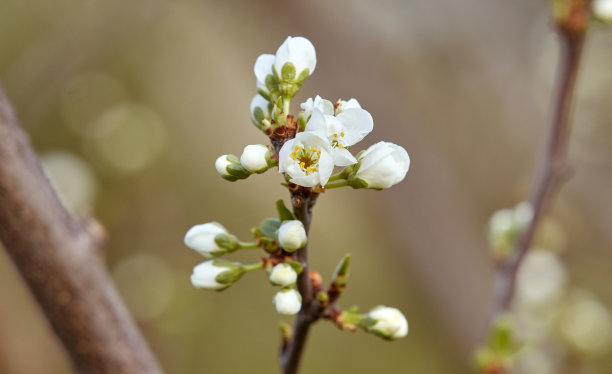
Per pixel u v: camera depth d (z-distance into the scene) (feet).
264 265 1.53
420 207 3.20
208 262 1.56
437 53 3.66
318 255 5.40
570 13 2.02
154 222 3.68
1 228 1.57
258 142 4.59
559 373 3.13
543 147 2.11
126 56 4.00
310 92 3.26
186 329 3.47
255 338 4.75
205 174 4.45
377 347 5.05
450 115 3.67
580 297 3.31
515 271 2.11
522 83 3.79
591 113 4.07
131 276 3.47
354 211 4.79
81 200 3.43
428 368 4.88
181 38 4.21
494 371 2.02
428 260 3.19
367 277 5.23
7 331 2.65
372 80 3.20
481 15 3.75
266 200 4.89
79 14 3.29
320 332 5.14
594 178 3.86
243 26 3.51
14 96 3.13
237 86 4.54
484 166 3.69
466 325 3.13
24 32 3.89
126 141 3.69
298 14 3.23
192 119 4.41
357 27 3.25
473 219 3.35
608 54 4.17
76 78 3.53
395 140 3.19
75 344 1.62
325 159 1.43
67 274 1.60
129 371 1.63
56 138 3.68
